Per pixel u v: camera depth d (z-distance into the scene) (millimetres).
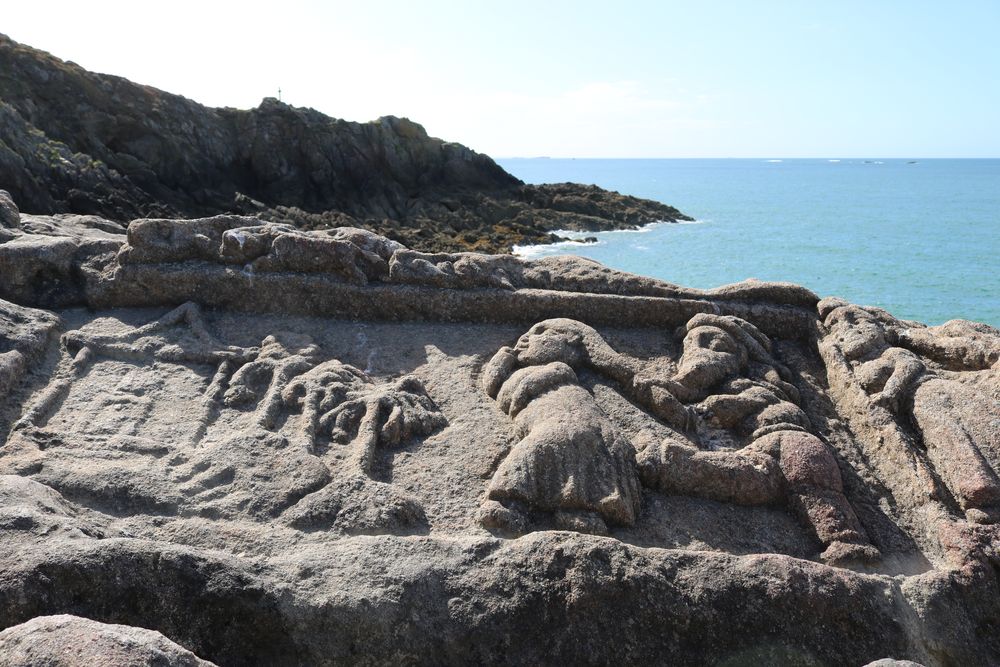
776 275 23984
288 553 3736
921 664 3449
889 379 5027
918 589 3801
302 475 4258
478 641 3430
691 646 3518
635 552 3723
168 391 5184
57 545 3295
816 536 4242
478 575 3592
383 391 5109
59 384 5074
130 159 25188
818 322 5980
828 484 4422
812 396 5422
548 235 29844
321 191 29688
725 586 3625
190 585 3324
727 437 4965
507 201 33500
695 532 4219
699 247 29641
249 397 5145
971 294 21266
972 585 3887
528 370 5223
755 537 4234
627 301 6113
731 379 5301
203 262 6285
